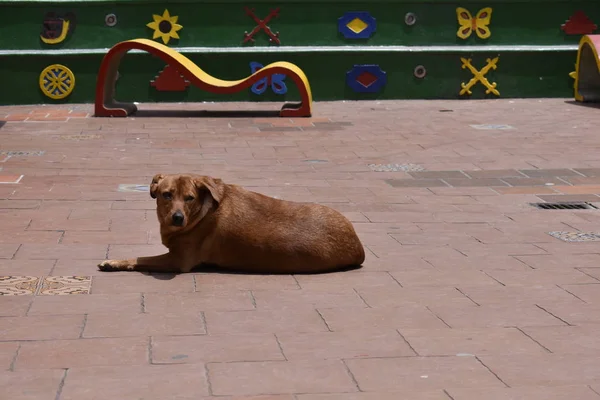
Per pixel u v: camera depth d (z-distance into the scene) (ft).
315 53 71.67
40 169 39.99
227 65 71.41
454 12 73.56
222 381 16.15
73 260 24.71
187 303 20.89
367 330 19.17
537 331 19.29
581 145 49.80
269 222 23.63
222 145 48.47
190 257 23.68
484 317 20.24
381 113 64.44
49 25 69.51
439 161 44.34
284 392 15.70
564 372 16.87
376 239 28.27
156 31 70.59
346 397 15.51
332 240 23.81
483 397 15.61
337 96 72.79
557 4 74.43
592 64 72.08
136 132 53.16
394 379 16.40
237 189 24.06
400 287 22.66
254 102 71.31
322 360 17.33
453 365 17.17
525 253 26.58
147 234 28.04
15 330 18.70
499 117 62.54
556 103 71.36
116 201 33.14
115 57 60.34
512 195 36.11
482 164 43.55
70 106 68.28
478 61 73.97
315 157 45.03
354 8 72.33
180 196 22.95
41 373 16.38
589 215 32.37
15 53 68.64
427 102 72.18
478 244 27.73
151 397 15.38
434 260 25.61
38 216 30.27
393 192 36.42
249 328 19.16
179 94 70.74
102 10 69.92
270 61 71.67
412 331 19.15
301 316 20.06
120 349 17.70
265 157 44.78
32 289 21.75
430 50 72.79
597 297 21.97
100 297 21.20
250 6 71.31
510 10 74.02
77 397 15.33
